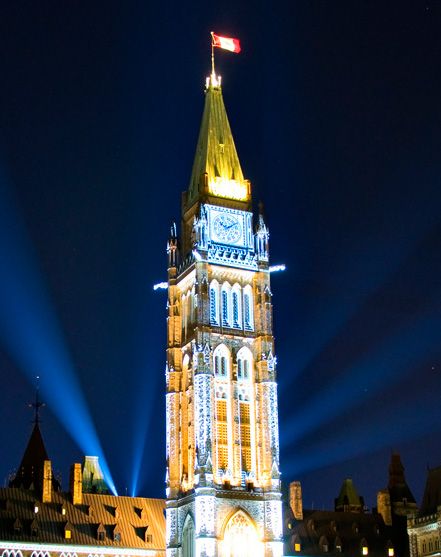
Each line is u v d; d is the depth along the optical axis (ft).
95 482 638.12
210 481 494.18
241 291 542.98
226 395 520.42
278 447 515.91
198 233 539.29
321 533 611.06
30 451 610.24
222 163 565.94
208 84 594.65
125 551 557.33
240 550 494.18
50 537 542.57
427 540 570.87
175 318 554.05
